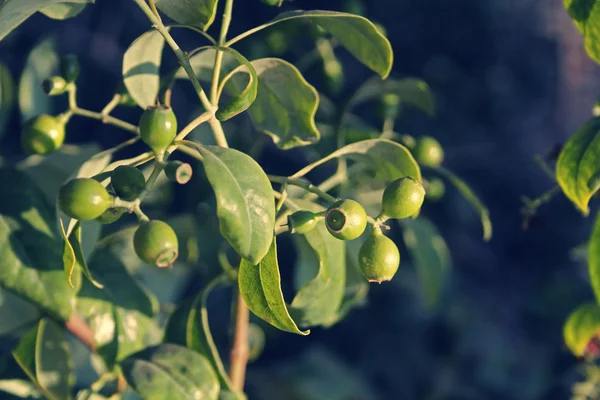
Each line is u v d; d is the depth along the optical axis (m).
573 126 1.19
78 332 0.55
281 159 0.91
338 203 0.47
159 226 0.47
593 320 0.58
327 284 0.52
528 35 1.17
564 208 1.19
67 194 0.46
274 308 0.47
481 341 1.13
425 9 1.14
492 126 1.16
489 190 1.18
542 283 1.17
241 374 0.55
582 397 0.60
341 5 0.62
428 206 1.16
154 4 0.48
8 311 0.56
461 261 1.17
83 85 1.00
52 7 0.51
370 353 1.10
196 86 0.47
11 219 0.51
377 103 0.60
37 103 0.58
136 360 0.51
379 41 0.50
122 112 0.99
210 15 0.48
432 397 1.09
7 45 0.95
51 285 0.51
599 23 0.50
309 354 1.03
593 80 1.21
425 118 1.12
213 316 0.98
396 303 1.12
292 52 0.66
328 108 0.60
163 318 0.64
